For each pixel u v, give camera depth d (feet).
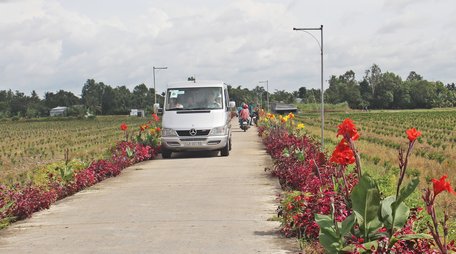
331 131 138.41
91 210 33.86
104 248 24.26
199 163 59.98
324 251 21.85
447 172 55.98
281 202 28.63
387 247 17.85
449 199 39.37
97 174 47.44
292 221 25.16
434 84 581.53
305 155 46.14
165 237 26.03
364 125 186.70
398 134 140.46
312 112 402.72
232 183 43.55
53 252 23.84
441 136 128.98
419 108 548.31
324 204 23.43
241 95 426.51
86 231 27.86
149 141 71.87
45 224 30.14
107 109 540.11
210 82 70.64
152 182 45.80
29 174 65.87
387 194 34.47
